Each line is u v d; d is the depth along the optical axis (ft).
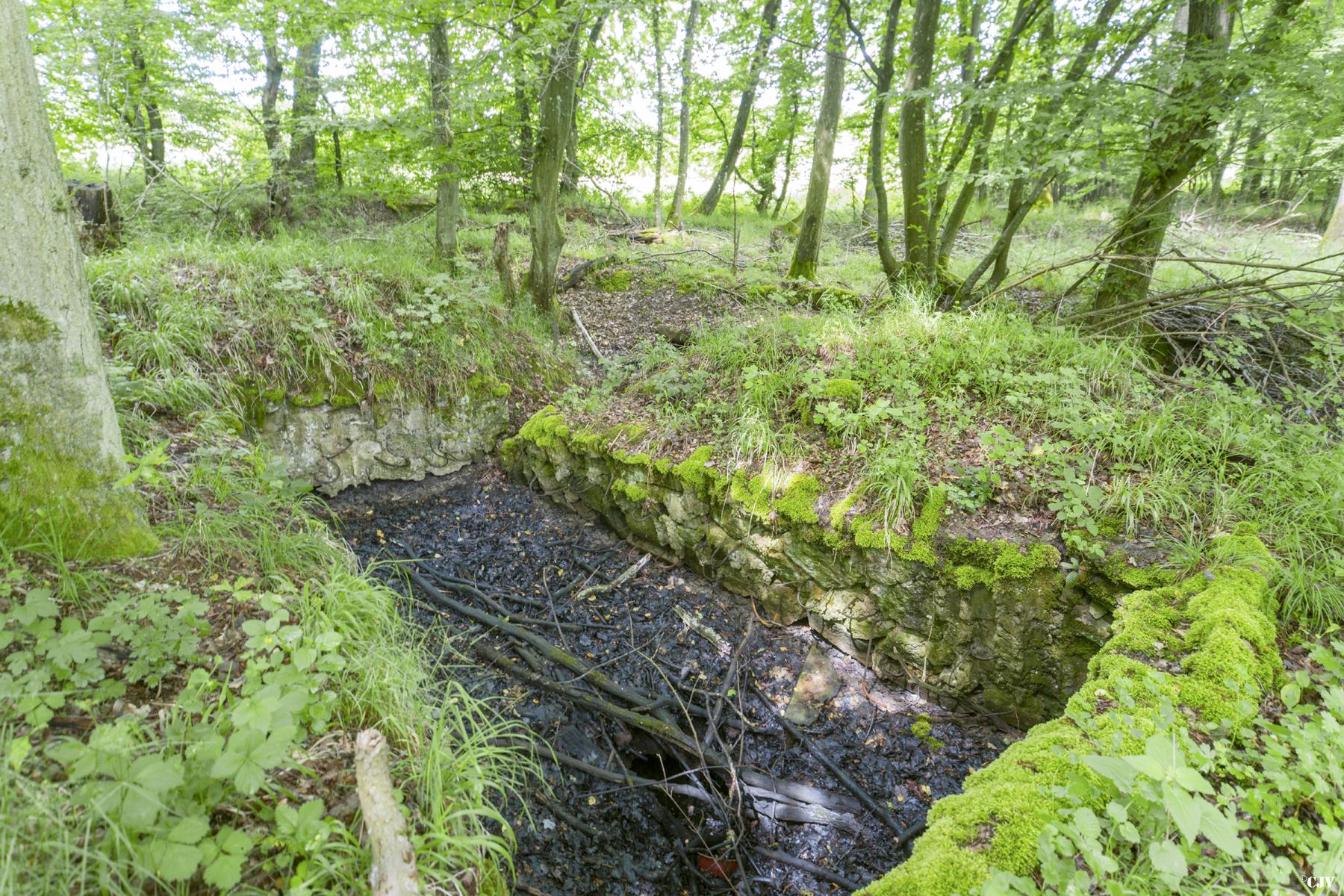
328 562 10.11
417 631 11.80
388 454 16.12
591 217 39.19
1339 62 13.14
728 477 13.35
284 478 11.17
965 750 10.63
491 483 17.46
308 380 14.87
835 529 11.78
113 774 4.78
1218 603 7.87
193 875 4.66
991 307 17.88
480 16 19.49
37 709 5.10
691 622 13.14
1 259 6.73
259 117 25.68
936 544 10.91
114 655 6.44
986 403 13.19
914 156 21.18
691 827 9.68
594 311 26.23
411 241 27.32
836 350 15.72
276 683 5.81
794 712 11.37
